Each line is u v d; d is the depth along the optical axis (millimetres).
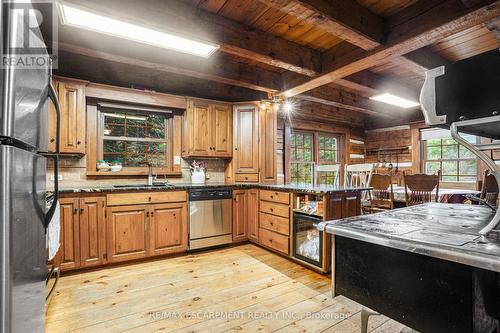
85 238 2742
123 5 1976
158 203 3125
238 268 2850
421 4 2166
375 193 4184
